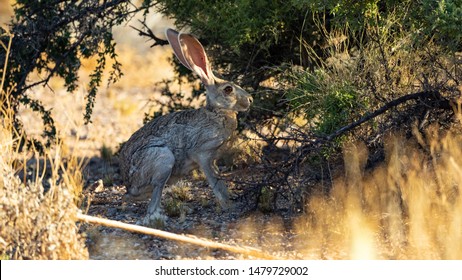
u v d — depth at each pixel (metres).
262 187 11.24
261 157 11.27
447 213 10.28
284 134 14.98
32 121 20.81
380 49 11.27
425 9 11.08
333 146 10.92
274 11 13.18
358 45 12.77
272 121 14.37
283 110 14.26
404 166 10.66
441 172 10.47
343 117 11.08
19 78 14.80
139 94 24.91
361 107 11.11
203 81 11.93
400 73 11.42
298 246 10.09
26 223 8.92
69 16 14.41
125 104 23.39
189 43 11.95
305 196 11.03
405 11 11.83
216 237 10.62
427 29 11.23
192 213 11.98
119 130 20.50
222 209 11.95
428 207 10.27
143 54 28.44
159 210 11.45
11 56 14.55
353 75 11.50
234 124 12.09
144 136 11.82
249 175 12.99
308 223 10.62
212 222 11.31
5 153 10.58
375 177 10.84
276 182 11.02
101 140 19.31
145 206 12.65
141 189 11.71
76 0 14.59
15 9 14.72
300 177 11.29
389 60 11.42
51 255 8.91
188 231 10.97
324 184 11.12
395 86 11.30
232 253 9.90
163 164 11.48
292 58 14.07
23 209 8.92
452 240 9.52
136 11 14.52
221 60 14.70
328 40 12.29
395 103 10.48
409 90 11.20
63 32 14.84
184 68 15.68
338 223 10.51
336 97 11.15
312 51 13.13
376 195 10.79
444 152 10.49
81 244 9.34
